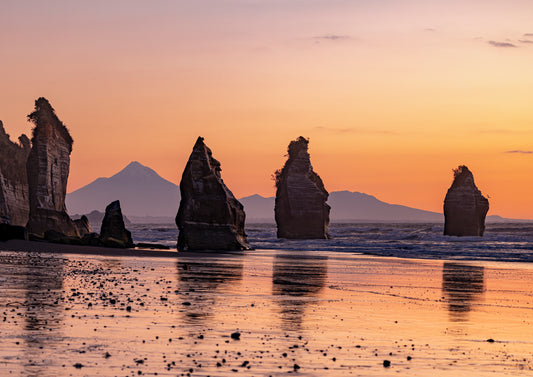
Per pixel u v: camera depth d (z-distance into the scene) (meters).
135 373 12.31
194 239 71.75
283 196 143.25
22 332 15.88
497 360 14.88
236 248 74.00
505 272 48.03
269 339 16.59
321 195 143.12
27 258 42.88
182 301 23.64
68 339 15.30
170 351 14.50
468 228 162.88
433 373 13.36
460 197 162.50
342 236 168.00
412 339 17.47
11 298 21.91
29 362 12.83
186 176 73.88
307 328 18.67
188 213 72.50
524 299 29.33
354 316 21.64
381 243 113.12
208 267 43.78
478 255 73.69
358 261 58.66
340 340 16.89
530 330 19.75
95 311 19.80
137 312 20.12
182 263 46.78
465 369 13.84
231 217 75.19
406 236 153.25
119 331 16.67
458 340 17.56
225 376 12.38
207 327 18.02
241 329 17.97
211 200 73.44
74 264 39.62
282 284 32.88
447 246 97.69
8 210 85.25
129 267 40.12
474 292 32.38
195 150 75.12
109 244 67.19
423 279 39.84
